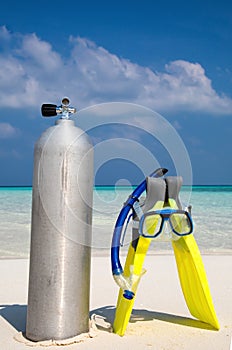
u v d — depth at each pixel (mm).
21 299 2072
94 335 1505
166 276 2621
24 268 2873
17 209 6867
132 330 1585
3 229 4883
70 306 1465
